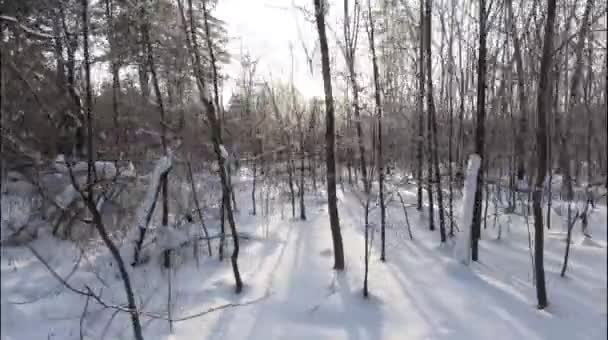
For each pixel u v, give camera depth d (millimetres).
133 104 7035
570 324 3811
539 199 4254
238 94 10016
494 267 5508
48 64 4363
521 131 8258
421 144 8359
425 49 7590
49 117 3885
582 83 5508
